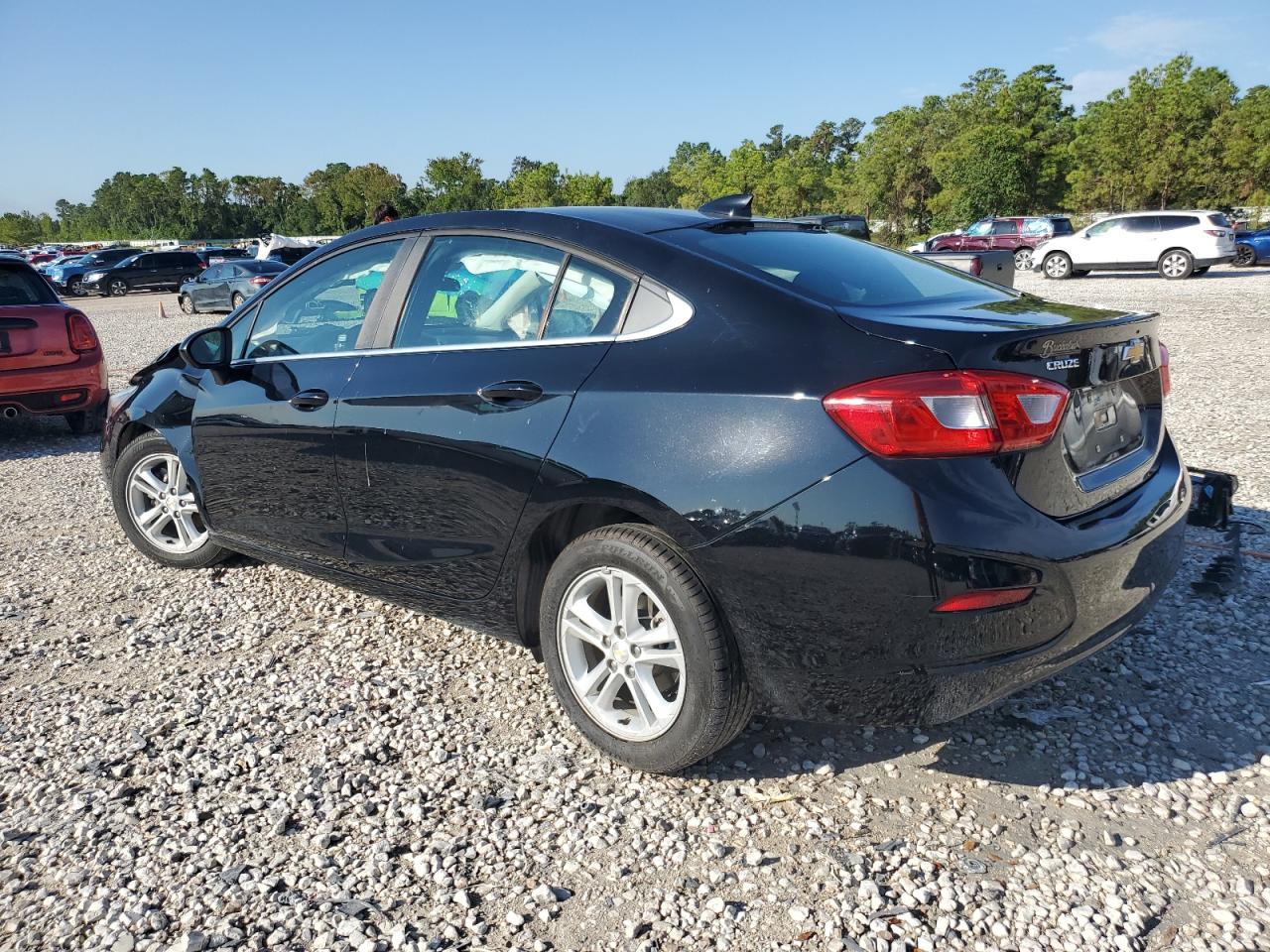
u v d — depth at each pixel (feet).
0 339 23.12
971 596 7.08
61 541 16.29
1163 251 73.10
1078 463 7.97
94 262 122.93
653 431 8.00
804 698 7.78
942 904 7.06
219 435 12.42
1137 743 9.18
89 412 25.88
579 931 6.91
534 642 9.99
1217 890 7.16
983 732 9.45
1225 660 10.75
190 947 6.77
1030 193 185.78
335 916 7.08
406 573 10.44
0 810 8.50
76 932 6.98
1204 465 18.61
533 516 8.85
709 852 7.75
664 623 8.30
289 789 8.76
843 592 7.29
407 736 9.67
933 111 271.28
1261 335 38.50
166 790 8.77
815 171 260.42
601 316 8.87
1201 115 153.28
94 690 10.79
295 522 11.64
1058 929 6.79
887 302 8.39
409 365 10.12
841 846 7.79
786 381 7.54
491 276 9.88
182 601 13.39
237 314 12.85
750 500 7.48
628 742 8.73
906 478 7.06
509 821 8.22
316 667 11.26
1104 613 7.86
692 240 9.15
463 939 6.84
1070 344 7.70
